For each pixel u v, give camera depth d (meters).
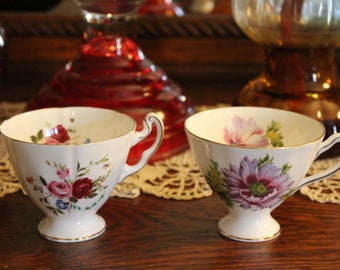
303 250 0.50
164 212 0.55
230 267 0.48
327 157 0.63
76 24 0.87
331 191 0.58
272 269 0.48
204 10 0.94
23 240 0.51
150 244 0.51
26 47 0.88
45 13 0.88
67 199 0.50
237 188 0.50
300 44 0.63
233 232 0.51
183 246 0.50
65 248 0.50
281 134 0.55
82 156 0.48
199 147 0.50
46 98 0.66
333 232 0.53
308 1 0.61
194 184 0.59
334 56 0.65
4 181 0.59
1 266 0.48
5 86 0.85
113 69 0.66
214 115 0.55
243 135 0.56
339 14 0.61
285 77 0.64
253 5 0.63
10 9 0.94
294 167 0.49
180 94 0.68
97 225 0.52
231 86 0.86
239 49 0.88
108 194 0.52
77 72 0.67
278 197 0.50
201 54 0.89
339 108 0.63
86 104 0.64
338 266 0.48
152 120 0.52
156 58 0.89
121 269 0.48
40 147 0.48
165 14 0.90
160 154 0.64
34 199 0.51
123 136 0.50
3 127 0.52
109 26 0.67
